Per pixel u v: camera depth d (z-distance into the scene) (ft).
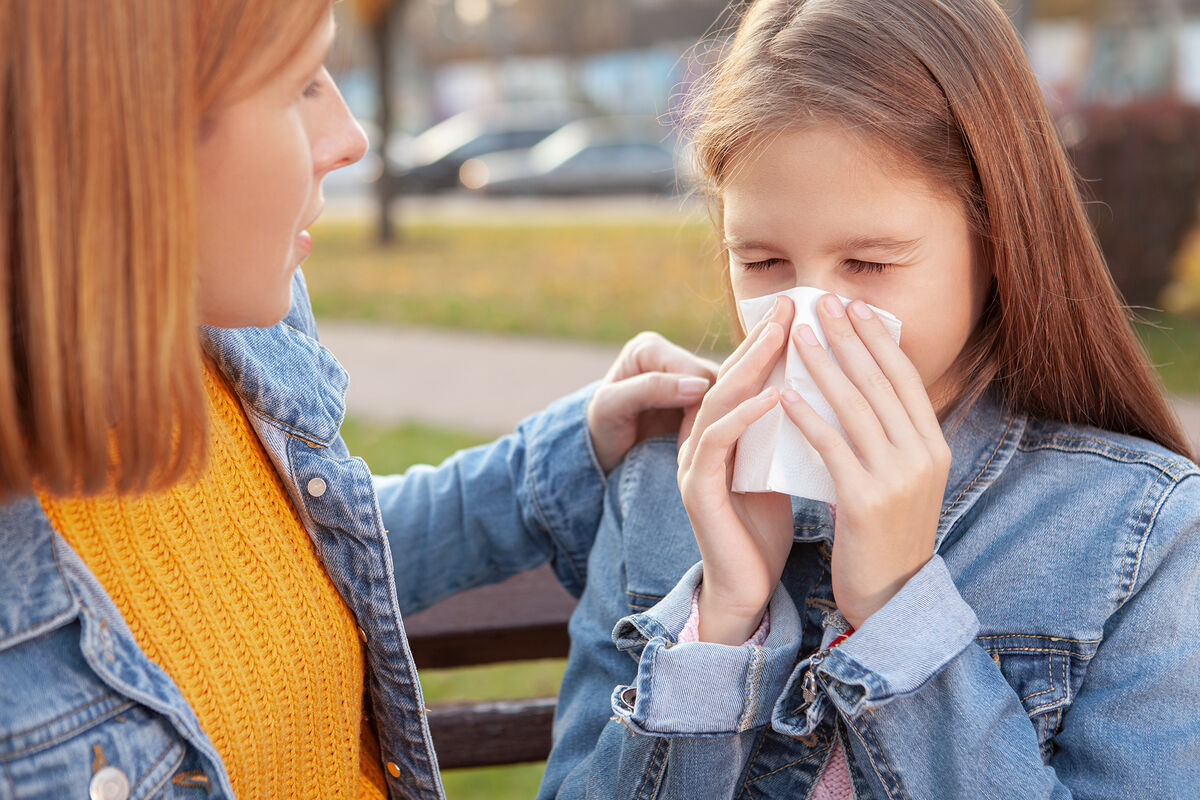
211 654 3.02
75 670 2.63
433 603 4.66
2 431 2.23
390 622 3.60
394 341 26.27
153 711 2.74
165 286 2.27
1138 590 3.22
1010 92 3.24
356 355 24.64
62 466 2.30
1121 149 23.70
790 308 3.19
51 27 2.11
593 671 4.05
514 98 110.22
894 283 3.16
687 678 3.28
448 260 40.34
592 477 4.38
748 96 3.18
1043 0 50.44
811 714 3.25
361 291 33.94
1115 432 3.63
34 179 2.14
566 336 26.30
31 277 2.19
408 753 3.84
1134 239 23.97
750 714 3.31
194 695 2.93
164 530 3.02
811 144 3.06
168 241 2.26
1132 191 23.77
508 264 38.88
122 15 2.15
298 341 3.73
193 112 2.27
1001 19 3.33
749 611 3.40
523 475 4.54
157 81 2.20
